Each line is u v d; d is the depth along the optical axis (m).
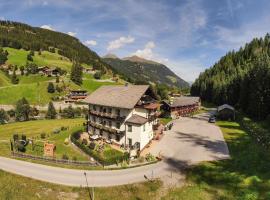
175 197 38.34
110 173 45.97
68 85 180.50
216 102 159.38
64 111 123.75
